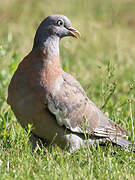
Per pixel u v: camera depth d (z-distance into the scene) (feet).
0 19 78.89
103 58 64.34
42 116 33.83
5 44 57.06
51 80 33.65
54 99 33.73
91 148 36.52
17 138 36.09
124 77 57.06
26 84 33.37
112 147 36.52
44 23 35.01
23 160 31.96
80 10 87.61
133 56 67.92
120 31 79.61
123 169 32.48
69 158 33.40
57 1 89.56
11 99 34.30
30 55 34.40
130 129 39.88
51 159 32.42
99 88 49.70
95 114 36.70
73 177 29.66
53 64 34.14
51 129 34.45
